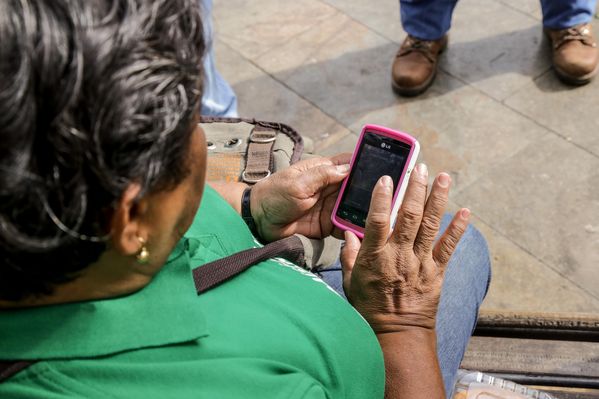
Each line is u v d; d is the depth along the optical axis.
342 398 0.74
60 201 0.47
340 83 2.61
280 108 2.55
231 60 2.75
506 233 2.07
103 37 0.45
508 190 2.17
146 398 0.60
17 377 0.59
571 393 1.15
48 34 0.44
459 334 1.11
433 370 0.89
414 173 0.86
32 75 0.44
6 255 0.49
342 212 1.03
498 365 1.27
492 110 2.41
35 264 0.51
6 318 0.58
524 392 1.03
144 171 0.50
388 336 0.90
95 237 0.51
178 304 0.65
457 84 2.52
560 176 2.19
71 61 0.44
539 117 2.37
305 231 1.07
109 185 0.48
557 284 1.95
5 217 0.46
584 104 2.38
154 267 0.63
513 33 2.66
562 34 2.44
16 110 0.43
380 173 1.01
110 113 0.46
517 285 1.96
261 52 2.77
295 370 0.68
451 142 2.34
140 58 0.47
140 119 0.47
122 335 0.61
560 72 2.44
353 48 2.73
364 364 0.78
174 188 0.57
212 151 1.17
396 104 2.50
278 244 0.85
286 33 2.83
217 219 0.90
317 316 0.76
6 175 0.44
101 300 0.62
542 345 1.41
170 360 0.63
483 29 2.70
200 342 0.65
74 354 0.60
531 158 2.25
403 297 0.90
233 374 0.63
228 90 2.12
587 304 1.90
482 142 2.32
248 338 0.68
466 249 1.23
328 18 2.87
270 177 1.04
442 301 1.13
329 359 0.73
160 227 0.59
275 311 0.74
